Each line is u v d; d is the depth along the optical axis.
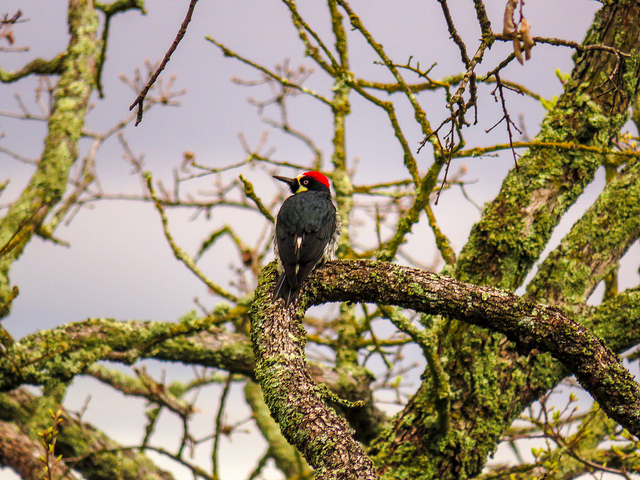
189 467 13.18
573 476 12.72
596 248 11.00
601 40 10.99
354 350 14.16
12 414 14.73
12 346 11.42
